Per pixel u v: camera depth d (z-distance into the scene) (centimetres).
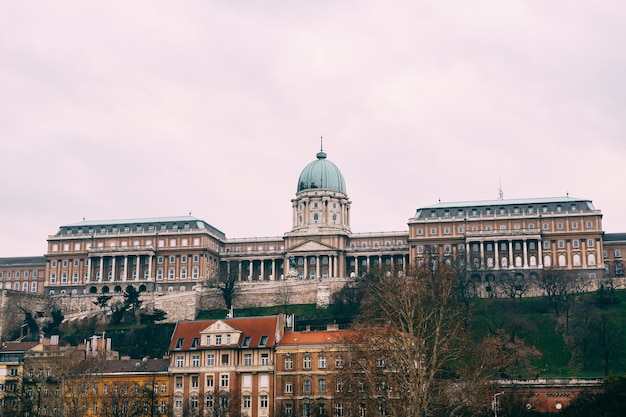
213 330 18200
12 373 19225
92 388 17675
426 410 12594
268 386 17538
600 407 14275
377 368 13400
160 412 17925
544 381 17338
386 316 14175
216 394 17025
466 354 15850
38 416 17138
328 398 16900
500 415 15088
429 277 18388
